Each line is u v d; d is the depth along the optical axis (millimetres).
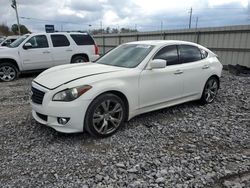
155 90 4609
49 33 10172
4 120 4777
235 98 6730
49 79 4027
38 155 3432
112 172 3045
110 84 3924
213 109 5691
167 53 4938
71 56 10617
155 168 3148
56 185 2789
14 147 3650
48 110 3701
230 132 4383
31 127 4398
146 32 18078
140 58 4625
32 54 9695
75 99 3648
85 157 3396
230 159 3420
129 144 3811
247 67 11727
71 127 3715
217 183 2881
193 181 2895
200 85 5629
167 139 4031
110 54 5305
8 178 2916
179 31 15602
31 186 2771
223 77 10211
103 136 3990
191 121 4879
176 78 4969
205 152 3613
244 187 2805
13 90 7625
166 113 5312
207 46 14117
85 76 3932
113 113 4078
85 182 2844
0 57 9031
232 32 12656
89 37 11180
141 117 5020
